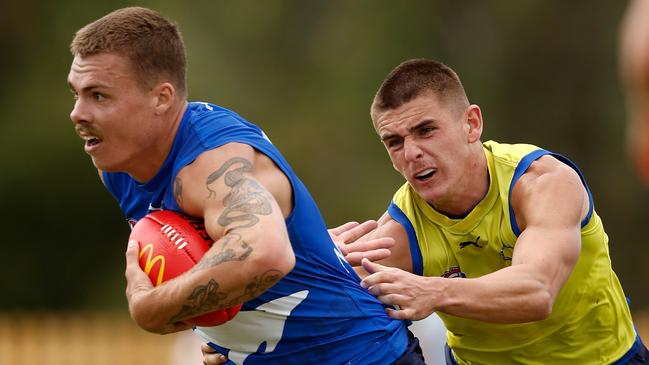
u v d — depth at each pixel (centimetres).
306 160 7669
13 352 3781
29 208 7600
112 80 1205
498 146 1473
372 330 1374
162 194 1287
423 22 8438
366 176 7656
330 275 1334
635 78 436
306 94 8312
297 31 8612
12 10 7938
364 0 8512
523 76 8300
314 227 1316
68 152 7519
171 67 1234
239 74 8075
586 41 8200
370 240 1510
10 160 7500
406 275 1290
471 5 8450
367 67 8344
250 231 1123
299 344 1338
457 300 1280
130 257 1218
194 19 8144
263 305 1293
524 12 8250
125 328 4069
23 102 7675
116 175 1375
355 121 8044
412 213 1502
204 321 1219
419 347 1469
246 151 1223
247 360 1369
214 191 1184
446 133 1401
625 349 1538
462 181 1418
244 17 8438
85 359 3791
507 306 1282
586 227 1457
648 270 7706
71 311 7712
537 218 1362
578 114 8200
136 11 1238
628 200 7831
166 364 3791
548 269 1304
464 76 8319
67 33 7888
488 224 1436
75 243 7731
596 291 1485
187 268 1188
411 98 1396
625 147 7925
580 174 1461
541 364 1523
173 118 1248
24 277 7694
